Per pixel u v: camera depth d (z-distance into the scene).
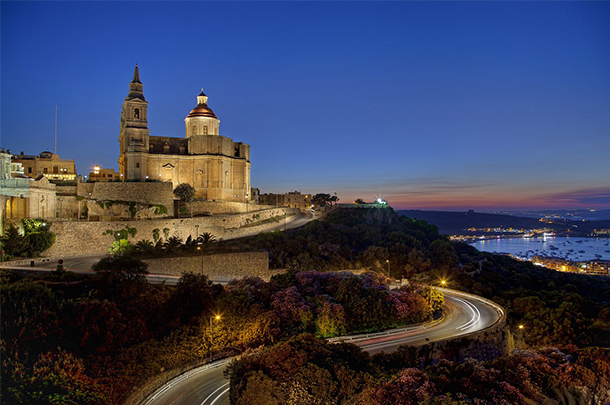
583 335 71.06
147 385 41.84
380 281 80.88
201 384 43.09
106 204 93.44
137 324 48.06
